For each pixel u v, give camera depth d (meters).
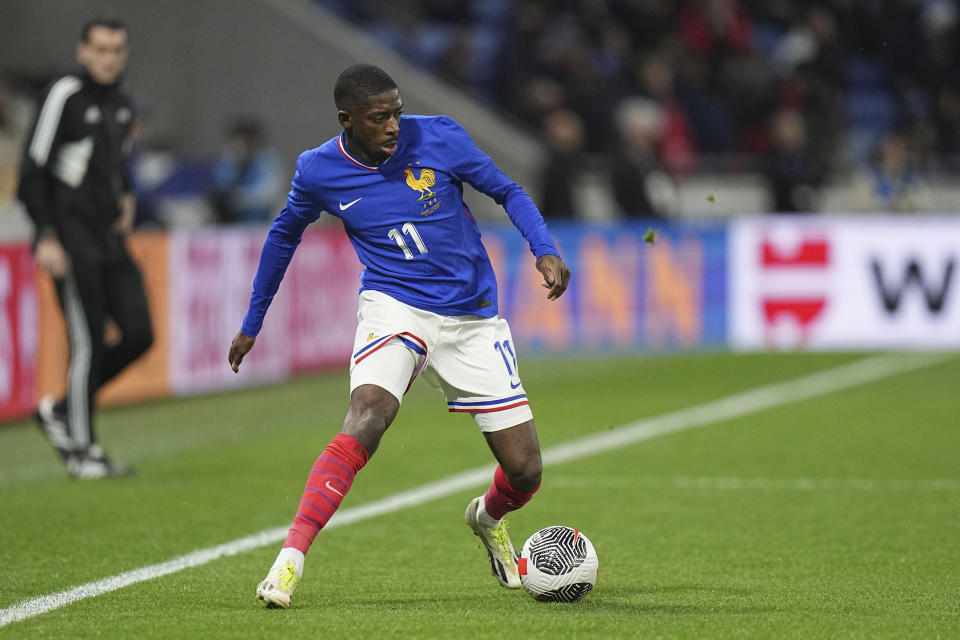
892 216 52.56
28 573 19.48
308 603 17.45
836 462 29.83
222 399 40.91
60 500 25.67
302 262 45.56
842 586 18.58
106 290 28.47
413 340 17.25
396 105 16.66
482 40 71.12
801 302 52.91
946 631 15.73
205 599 17.72
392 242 17.42
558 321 52.97
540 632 15.62
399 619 16.36
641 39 71.25
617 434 33.97
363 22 72.56
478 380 17.45
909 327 52.41
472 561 20.48
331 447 16.78
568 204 54.31
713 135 68.44
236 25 66.56
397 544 21.81
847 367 47.75
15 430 35.03
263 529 22.94
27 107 60.78
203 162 63.72
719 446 32.09
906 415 36.94
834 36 77.38
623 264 53.38
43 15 68.00
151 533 22.58
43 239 27.30
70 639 15.48
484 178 17.50
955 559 20.47
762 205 63.50
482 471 28.97
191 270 41.25
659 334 53.50
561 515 24.28
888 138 55.91
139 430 35.34
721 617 16.52
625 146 56.41
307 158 17.47
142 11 67.12
